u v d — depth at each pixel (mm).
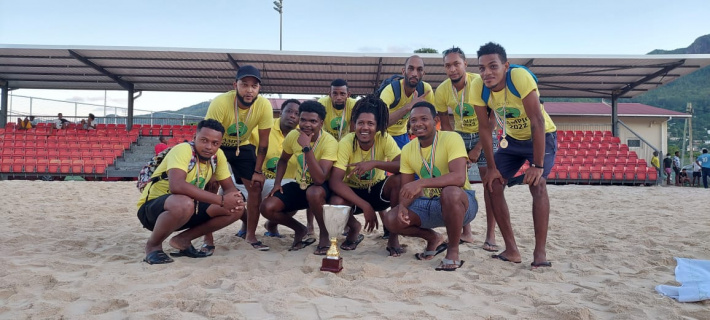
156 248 3686
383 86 5242
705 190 12914
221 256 3916
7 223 5504
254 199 4453
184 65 16500
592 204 8414
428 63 15625
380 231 5516
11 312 2471
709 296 2738
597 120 22359
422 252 4184
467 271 3486
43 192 9383
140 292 2826
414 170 3967
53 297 2738
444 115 5066
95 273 3275
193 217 3812
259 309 2561
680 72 16391
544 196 3648
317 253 3994
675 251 4250
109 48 14711
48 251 4031
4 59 16031
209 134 3648
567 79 17547
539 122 3453
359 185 4406
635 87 17734
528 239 4922
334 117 4910
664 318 2492
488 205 4477
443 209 3566
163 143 12281
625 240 4898
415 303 2705
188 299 2705
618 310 2582
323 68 16609
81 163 15516
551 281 3258
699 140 71312
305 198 4344
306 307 2598
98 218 6172
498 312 2578
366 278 3250
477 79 3846
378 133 4336
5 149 16469
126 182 12445
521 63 15766
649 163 21734
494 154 4242
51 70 17453
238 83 4113
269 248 4348
